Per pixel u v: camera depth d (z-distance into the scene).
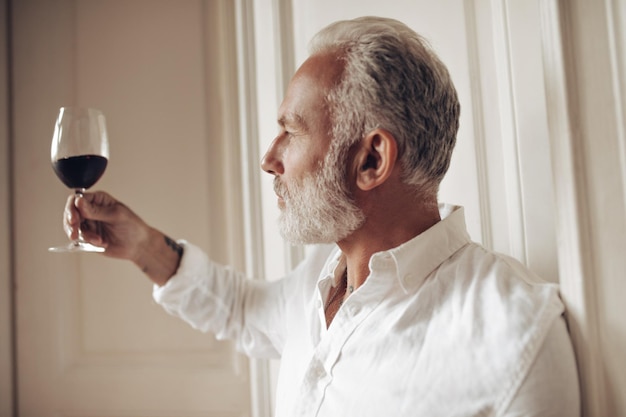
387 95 0.94
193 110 1.85
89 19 1.92
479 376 0.82
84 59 1.91
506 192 1.23
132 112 1.87
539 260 1.17
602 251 0.85
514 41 1.21
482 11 1.29
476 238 1.26
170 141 1.85
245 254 1.77
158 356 1.82
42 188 1.91
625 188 0.83
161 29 1.88
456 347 0.85
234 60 1.82
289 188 1.01
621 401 0.82
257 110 1.72
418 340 0.89
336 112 0.97
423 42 1.01
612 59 0.84
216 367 1.80
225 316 1.35
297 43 1.62
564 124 0.87
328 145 0.98
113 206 1.23
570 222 0.87
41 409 1.88
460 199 1.29
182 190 1.84
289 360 1.14
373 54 0.95
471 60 1.29
